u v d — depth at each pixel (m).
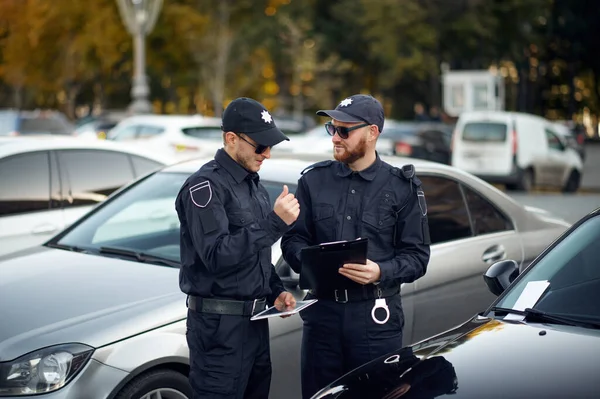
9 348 4.41
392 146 24.66
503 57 54.91
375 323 4.32
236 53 46.72
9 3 42.19
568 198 19.66
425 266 4.40
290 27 51.59
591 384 3.32
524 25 53.19
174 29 40.09
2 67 44.69
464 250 5.96
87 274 5.22
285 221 3.89
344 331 4.33
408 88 59.44
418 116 40.00
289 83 57.06
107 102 57.59
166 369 4.66
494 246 6.17
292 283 5.01
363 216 4.39
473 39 50.00
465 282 5.89
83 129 35.00
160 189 6.16
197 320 4.06
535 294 4.18
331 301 4.34
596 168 31.77
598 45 61.16
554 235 6.65
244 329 4.05
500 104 41.25
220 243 3.86
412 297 5.57
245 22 48.66
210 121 19.56
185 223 4.04
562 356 3.55
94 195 7.99
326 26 57.97
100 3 38.75
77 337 4.46
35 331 4.52
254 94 50.38
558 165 22.00
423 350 3.91
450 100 41.06
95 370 4.39
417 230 4.40
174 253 5.60
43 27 39.94
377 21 49.28
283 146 20.91
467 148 21.70
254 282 4.04
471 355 3.69
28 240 7.46
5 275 5.29
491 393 3.35
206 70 45.06
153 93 55.84
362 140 4.36
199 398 4.07
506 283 4.42
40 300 4.85
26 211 7.54
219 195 3.95
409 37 48.88
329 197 4.46
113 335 4.51
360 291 4.31
